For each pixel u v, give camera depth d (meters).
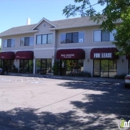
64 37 28.38
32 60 31.88
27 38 32.81
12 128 5.88
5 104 8.91
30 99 10.07
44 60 30.23
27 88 14.23
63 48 28.36
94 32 25.81
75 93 12.22
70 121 6.58
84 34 26.58
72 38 27.64
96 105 8.98
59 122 6.46
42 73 30.27
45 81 19.97
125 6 7.45
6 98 10.26
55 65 28.17
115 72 24.25
